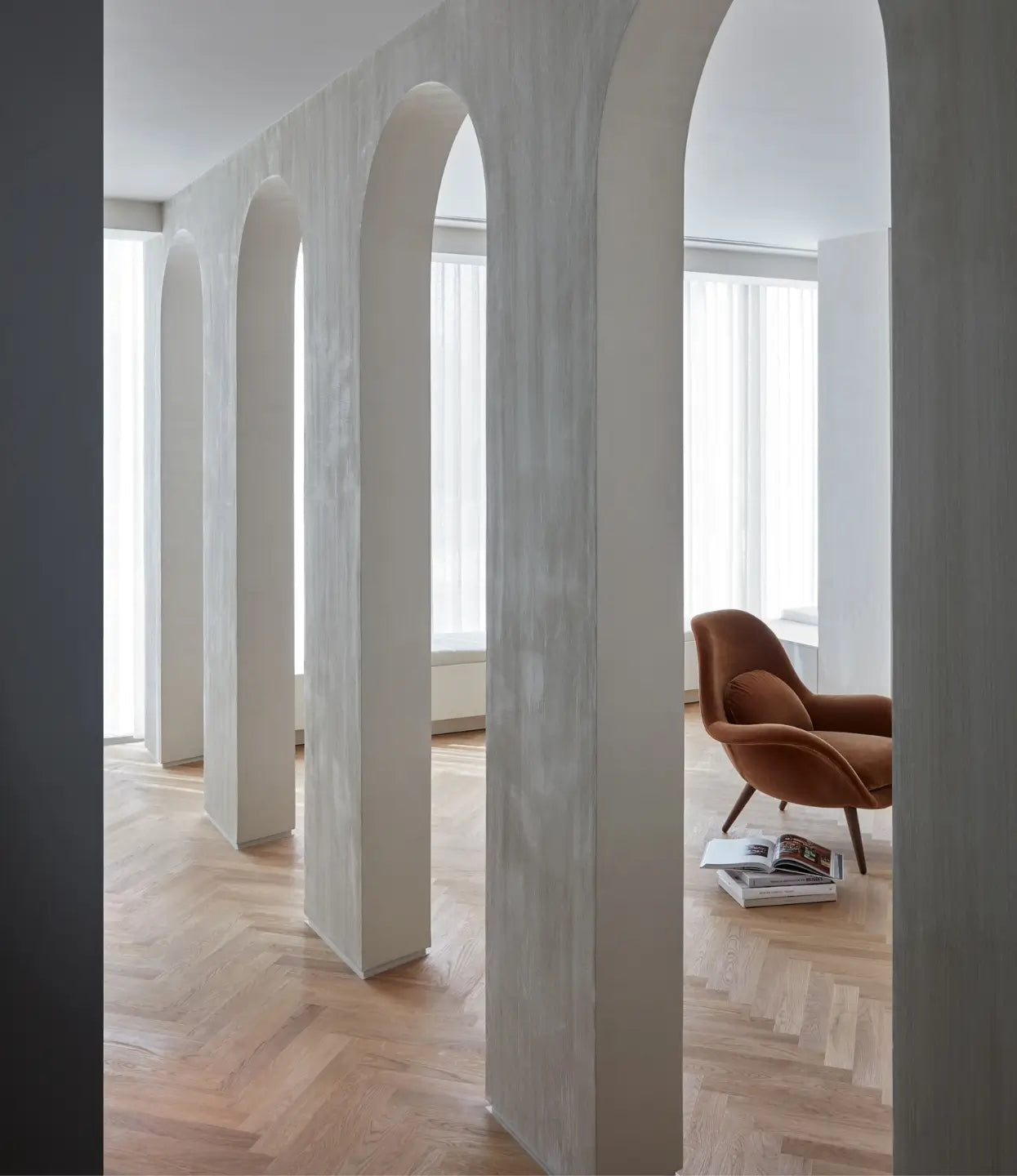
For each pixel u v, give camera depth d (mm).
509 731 2879
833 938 4098
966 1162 1559
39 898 2004
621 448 2514
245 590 5062
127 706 7012
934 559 1590
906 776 1640
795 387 8766
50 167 1955
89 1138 2059
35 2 1933
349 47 3537
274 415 5066
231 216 4949
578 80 2504
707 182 5547
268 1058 3252
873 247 6609
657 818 2605
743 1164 2732
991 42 1478
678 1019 2660
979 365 1510
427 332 3879
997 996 1510
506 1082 2918
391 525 3832
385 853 3842
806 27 3492
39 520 1976
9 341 1940
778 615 8773
